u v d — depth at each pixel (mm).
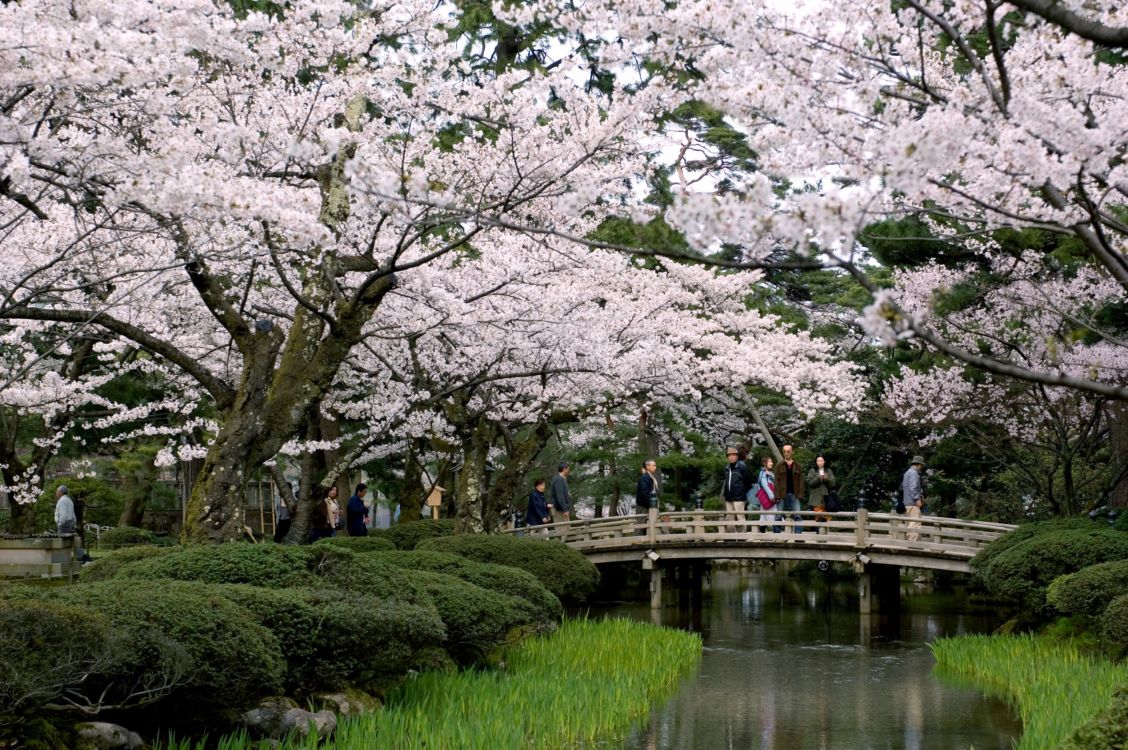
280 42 10117
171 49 7344
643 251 4711
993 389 18438
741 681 12531
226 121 10633
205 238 9344
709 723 10172
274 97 10602
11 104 7297
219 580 8922
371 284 10133
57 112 8211
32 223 11023
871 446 25625
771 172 6637
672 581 24406
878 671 13273
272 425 10227
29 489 18734
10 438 18203
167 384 18328
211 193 6824
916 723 10180
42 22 7043
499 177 11406
